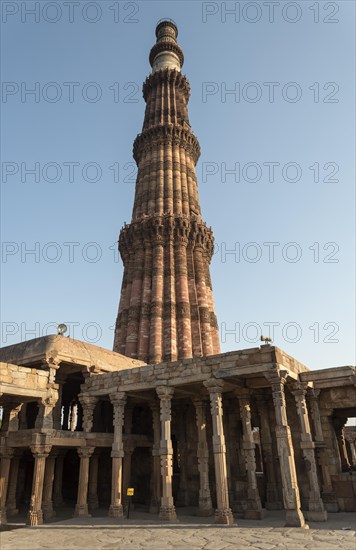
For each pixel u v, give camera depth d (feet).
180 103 186.80
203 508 70.90
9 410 77.82
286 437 58.08
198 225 150.20
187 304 134.21
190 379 67.87
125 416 87.66
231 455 84.17
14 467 80.69
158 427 81.30
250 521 62.44
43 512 71.41
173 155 167.43
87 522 64.69
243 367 63.36
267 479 79.05
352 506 71.46
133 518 68.13
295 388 70.44
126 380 75.46
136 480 94.07
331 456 75.20
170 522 62.39
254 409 85.30
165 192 157.28
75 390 107.96
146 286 138.00
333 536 48.14
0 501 70.44
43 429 70.44
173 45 204.85
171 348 124.98
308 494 74.33
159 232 145.48
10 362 80.38
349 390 76.18
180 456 90.48
